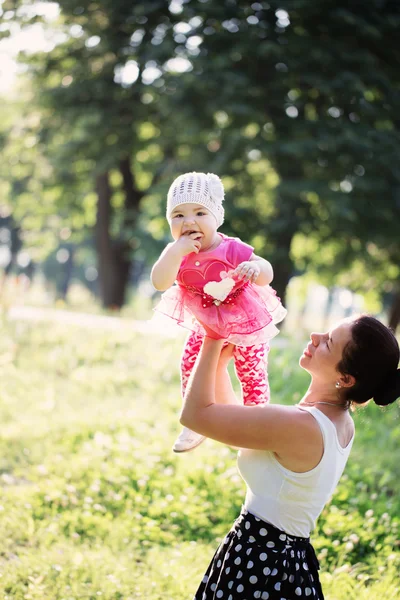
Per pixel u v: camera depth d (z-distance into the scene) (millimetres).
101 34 19734
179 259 2994
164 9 19469
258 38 17891
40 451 7352
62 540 5469
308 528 3016
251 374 3213
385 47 18875
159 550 5488
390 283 24625
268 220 19984
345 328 2969
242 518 3004
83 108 20469
